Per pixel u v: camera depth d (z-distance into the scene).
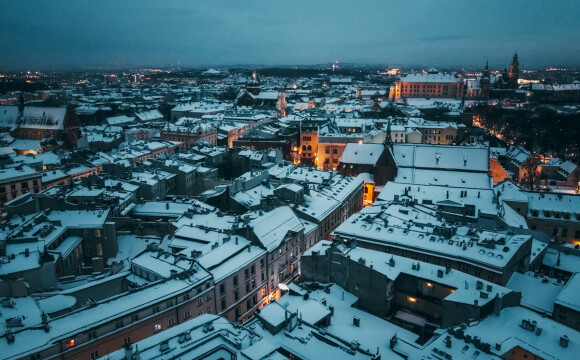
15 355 61.88
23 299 77.44
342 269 89.38
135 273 91.06
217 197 130.00
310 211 124.12
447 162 168.38
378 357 63.78
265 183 146.62
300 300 79.75
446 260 90.88
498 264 84.31
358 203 160.50
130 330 73.31
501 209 122.25
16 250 92.44
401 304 86.38
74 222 109.56
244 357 60.12
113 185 137.25
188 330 66.31
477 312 71.50
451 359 63.97
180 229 103.56
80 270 106.94
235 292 91.50
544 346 66.00
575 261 102.12
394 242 96.88
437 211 115.44
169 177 157.38
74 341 67.38
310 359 63.47
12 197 143.62
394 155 174.38
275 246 100.12
